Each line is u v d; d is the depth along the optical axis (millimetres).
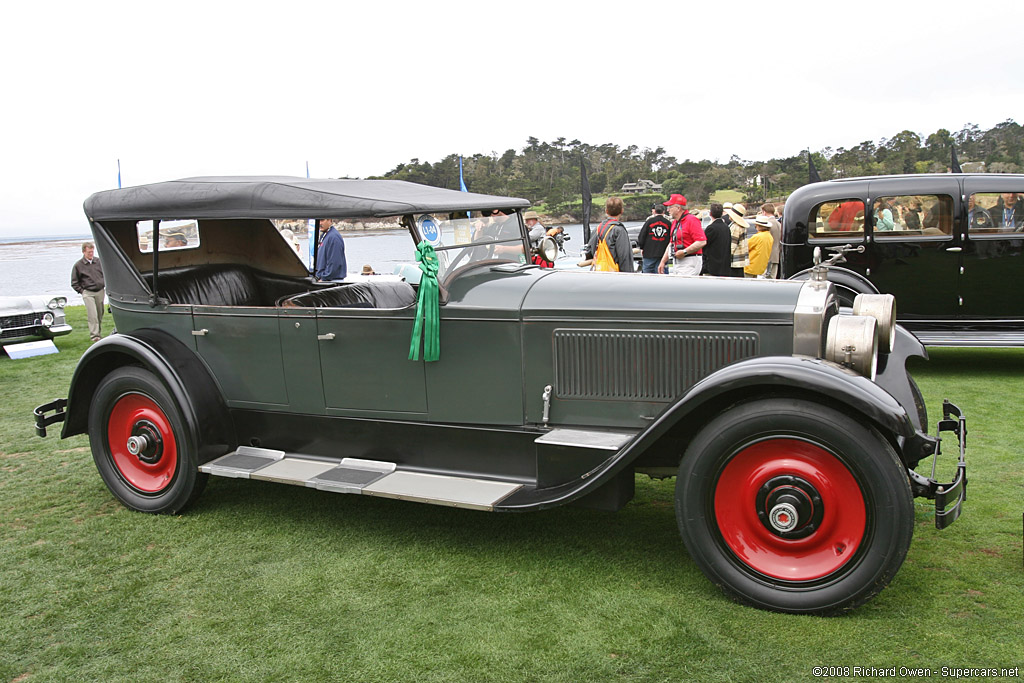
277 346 3732
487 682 2377
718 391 2701
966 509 3619
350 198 3285
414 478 3449
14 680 2490
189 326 3938
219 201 3555
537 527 3615
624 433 3236
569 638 2607
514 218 4117
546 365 3299
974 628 2580
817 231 7047
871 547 2576
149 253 4270
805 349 2959
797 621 2666
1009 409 5355
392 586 3045
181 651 2623
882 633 2570
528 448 3381
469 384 3412
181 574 3221
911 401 3336
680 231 8461
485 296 3371
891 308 3215
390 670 2463
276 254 4758
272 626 2766
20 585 3160
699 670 2395
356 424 3670
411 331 3424
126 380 3879
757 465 2754
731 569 2789
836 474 2633
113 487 4051
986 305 6625
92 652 2637
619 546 3365
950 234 6602
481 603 2881
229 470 3641
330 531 3637
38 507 4086
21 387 7297
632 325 3158
